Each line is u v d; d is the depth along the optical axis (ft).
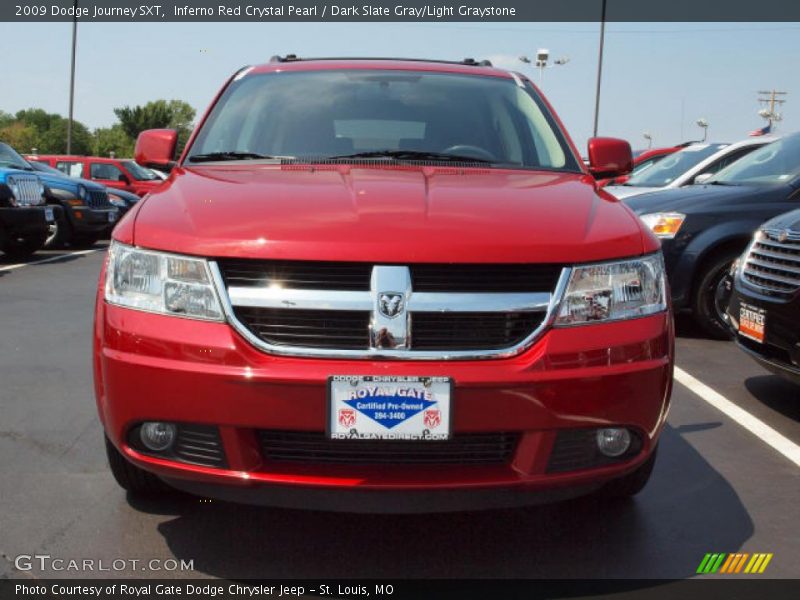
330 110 13.46
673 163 36.73
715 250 22.71
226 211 9.49
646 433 9.34
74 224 47.88
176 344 8.82
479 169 12.12
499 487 8.79
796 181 23.06
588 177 12.23
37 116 397.19
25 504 11.19
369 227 9.01
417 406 8.57
